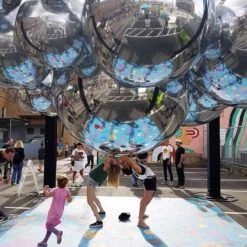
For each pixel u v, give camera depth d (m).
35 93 2.81
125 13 1.39
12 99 3.27
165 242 5.66
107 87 1.75
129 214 6.99
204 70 1.87
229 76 1.79
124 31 1.41
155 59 1.47
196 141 21.78
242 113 17.25
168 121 1.84
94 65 1.76
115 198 9.26
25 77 2.12
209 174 9.54
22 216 7.14
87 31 1.56
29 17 1.80
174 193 10.38
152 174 6.43
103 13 1.43
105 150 1.91
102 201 8.81
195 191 10.77
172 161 13.20
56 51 1.80
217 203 8.86
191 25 1.43
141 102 1.76
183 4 1.39
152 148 1.96
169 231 6.27
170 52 1.46
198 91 2.29
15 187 11.34
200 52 1.57
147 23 1.39
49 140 8.77
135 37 1.42
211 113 2.75
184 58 1.52
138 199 9.16
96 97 1.78
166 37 1.42
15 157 12.16
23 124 33.03
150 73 1.54
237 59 1.73
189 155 21.31
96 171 6.49
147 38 1.42
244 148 16.92
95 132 1.83
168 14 1.38
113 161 5.40
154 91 1.76
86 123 1.83
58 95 1.99
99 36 1.47
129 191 10.45
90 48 1.61
